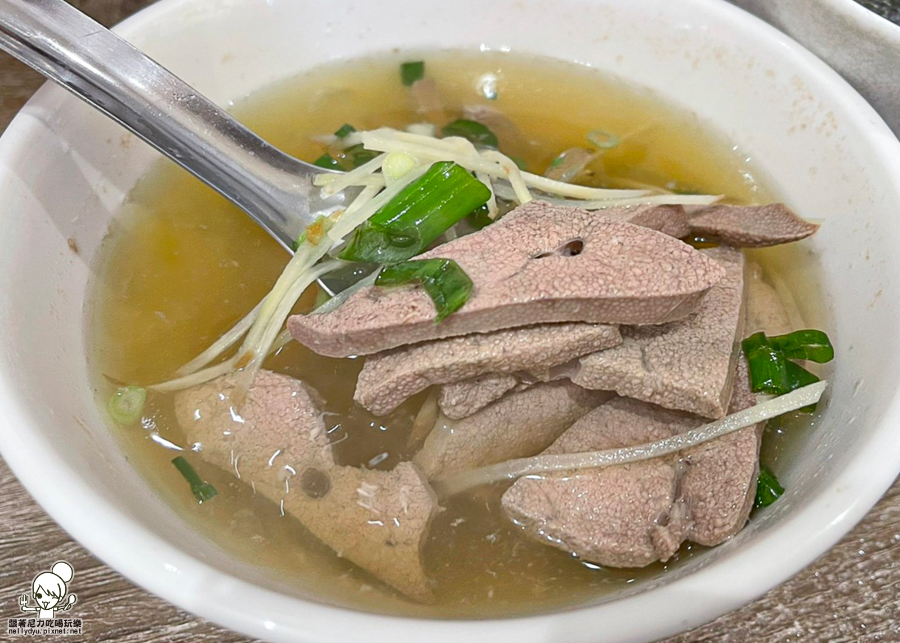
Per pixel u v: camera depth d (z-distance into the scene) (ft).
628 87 0.85
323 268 0.70
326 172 0.74
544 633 0.52
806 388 0.65
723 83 0.80
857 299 0.68
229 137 0.72
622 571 0.63
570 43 0.85
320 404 0.68
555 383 0.67
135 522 0.55
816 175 0.74
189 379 0.68
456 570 0.63
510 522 0.65
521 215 0.66
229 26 0.79
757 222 0.71
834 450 0.61
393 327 0.62
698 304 0.62
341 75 0.85
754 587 0.53
